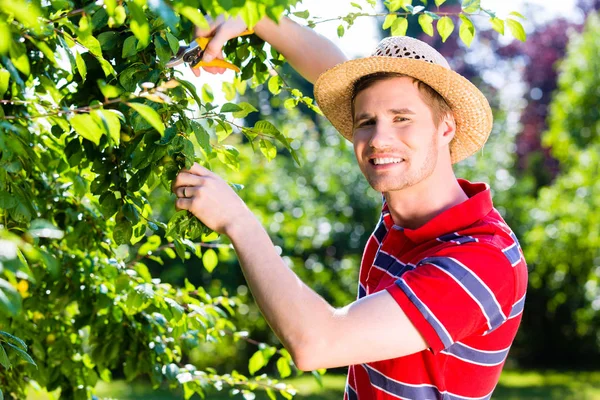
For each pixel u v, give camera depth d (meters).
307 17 2.09
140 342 2.39
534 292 12.56
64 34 1.49
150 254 2.42
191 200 1.49
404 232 1.68
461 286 1.49
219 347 10.16
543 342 12.88
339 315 1.43
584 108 11.12
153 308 2.18
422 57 1.72
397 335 1.45
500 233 1.63
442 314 1.47
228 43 2.10
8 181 1.63
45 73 1.92
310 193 9.84
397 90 1.66
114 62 1.74
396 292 1.47
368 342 1.43
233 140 9.44
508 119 13.98
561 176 13.60
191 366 2.45
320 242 9.45
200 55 1.74
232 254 8.29
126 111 1.60
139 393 9.55
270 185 8.38
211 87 2.14
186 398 2.44
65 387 2.50
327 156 10.48
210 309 2.54
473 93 1.70
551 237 10.59
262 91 13.93
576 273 11.32
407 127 1.65
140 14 1.17
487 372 1.63
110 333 2.36
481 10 2.04
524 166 15.06
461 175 11.52
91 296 2.37
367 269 1.89
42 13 1.44
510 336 1.64
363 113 1.68
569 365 12.92
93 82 1.73
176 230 1.55
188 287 2.56
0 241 1.08
